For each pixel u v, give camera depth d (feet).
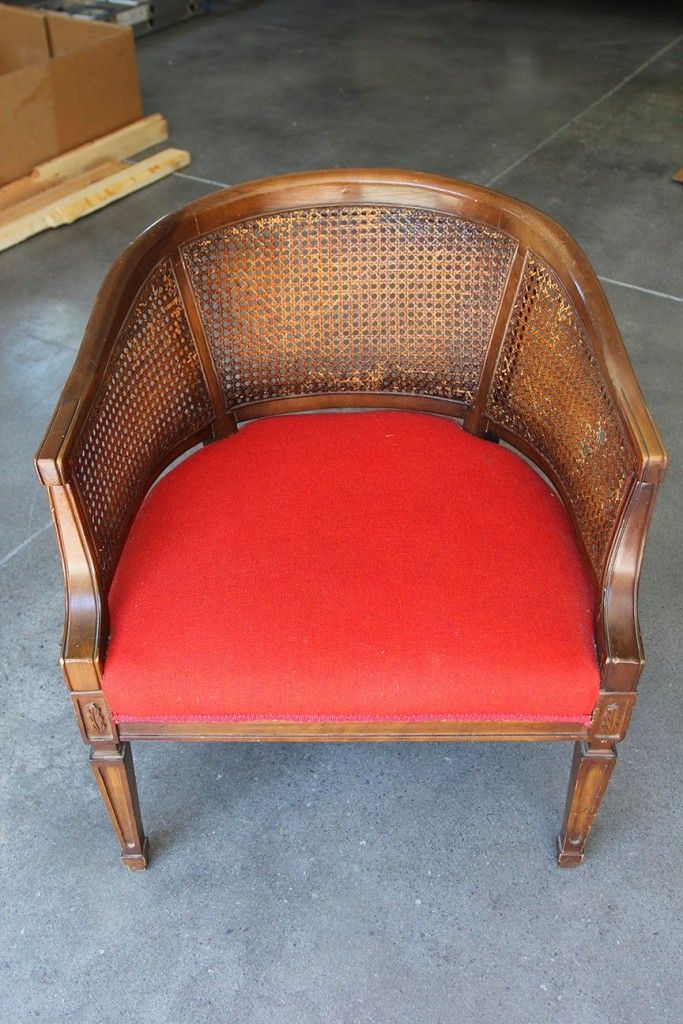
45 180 10.60
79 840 4.82
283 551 4.02
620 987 4.22
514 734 3.86
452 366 4.81
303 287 4.67
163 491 4.44
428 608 3.78
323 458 4.51
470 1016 4.13
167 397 4.48
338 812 4.92
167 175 11.24
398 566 3.94
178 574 3.94
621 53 14.94
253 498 4.29
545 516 4.24
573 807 4.31
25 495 6.89
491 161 11.58
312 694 3.66
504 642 3.69
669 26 16.08
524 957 4.33
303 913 4.50
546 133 12.31
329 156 11.73
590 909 4.50
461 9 16.94
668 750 5.19
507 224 4.37
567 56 14.84
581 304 3.97
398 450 4.56
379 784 5.05
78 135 11.02
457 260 4.54
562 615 3.78
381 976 4.27
